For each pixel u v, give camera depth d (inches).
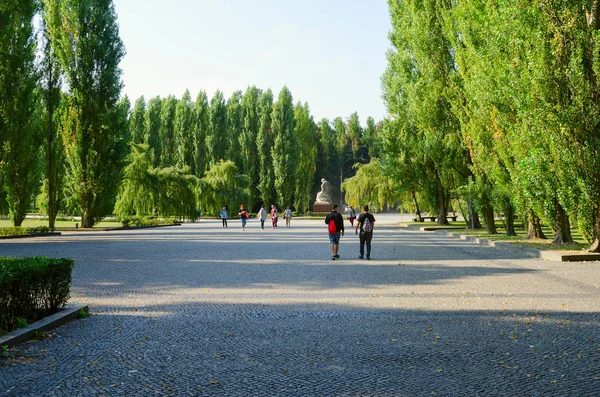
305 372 203.2
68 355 228.2
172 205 1801.2
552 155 686.5
